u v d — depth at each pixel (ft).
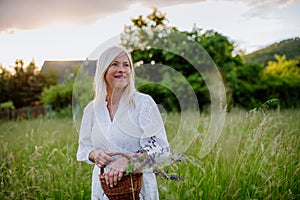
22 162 12.73
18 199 10.11
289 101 35.83
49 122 22.95
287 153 10.98
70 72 61.26
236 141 12.39
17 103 61.82
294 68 38.19
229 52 34.94
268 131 12.78
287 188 10.05
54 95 51.08
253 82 37.19
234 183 9.93
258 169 10.27
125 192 6.55
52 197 10.51
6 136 16.19
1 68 62.69
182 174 10.02
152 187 7.38
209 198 9.53
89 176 11.53
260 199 9.68
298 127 14.96
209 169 10.65
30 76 65.87
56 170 11.58
